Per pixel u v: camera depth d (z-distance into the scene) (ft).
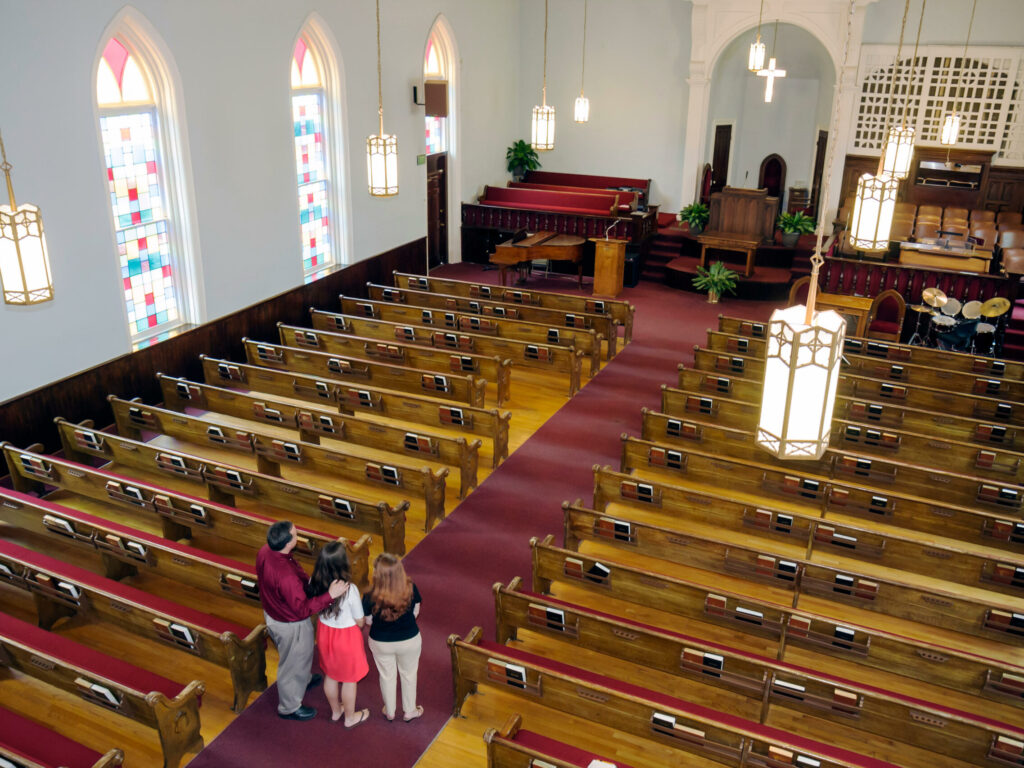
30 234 19.31
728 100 68.44
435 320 41.16
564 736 18.67
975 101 57.98
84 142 30.60
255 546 22.79
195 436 28.99
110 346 33.09
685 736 16.38
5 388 29.07
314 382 32.53
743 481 26.32
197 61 35.27
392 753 18.04
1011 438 29.66
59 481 25.63
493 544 25.79
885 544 22.21
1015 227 54.60
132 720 18.63
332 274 46.29
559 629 19.79
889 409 31.17
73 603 19.97
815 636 19.33
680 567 25.20
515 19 64.44
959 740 16.11
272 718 18.88
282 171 41.60
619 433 33.76
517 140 68.18
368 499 28.02
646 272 59.47
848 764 14.84
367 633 21.56
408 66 50.62
